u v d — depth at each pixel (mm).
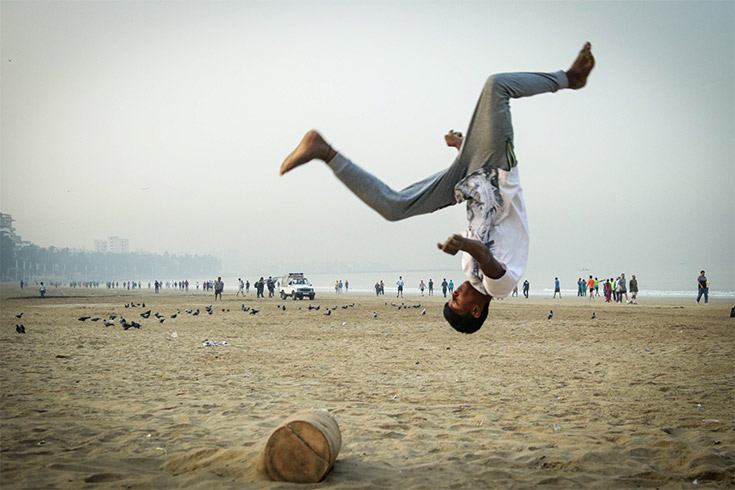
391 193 3764
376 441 6566
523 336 19719
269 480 5074
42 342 17672
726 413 8141
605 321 25625
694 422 7566
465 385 10570
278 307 38000
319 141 3607
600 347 16516
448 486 5031
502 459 5855
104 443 6395
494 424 7484
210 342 17453
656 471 5512
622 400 9141
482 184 3715
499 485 5090
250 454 5746
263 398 9258
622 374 11789
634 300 43719
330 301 51062
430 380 11156
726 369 12398
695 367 12695
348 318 29125
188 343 17828
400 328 23406
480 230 3719
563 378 11344
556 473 5484
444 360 14039
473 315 4035
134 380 10977
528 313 31312
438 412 8250
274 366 13023
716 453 5957
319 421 5234
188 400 9031
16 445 6215
